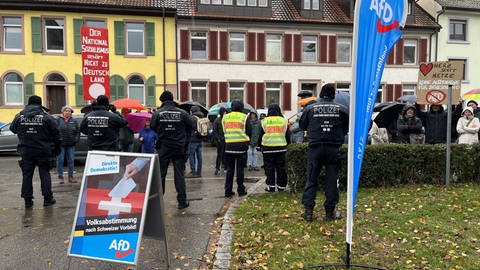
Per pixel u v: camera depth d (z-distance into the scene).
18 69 23.00
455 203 6.69
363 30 4.20
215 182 10.01
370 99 4.26
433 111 9.27
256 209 6.68
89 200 4.11
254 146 12.15
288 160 7.84
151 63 24.58
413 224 5.64
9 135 15.77
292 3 28.02
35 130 7.26
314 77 27.02
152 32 24.48
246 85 26.14
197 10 25.39
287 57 26.62
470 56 29.17
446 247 4.79
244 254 4.71
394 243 4.97
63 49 23.61
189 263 4.57
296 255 4.62
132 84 24.53
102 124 7.51
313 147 5.81
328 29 27.08
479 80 29.38
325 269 4.27
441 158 8.16
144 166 4.06
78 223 4.09
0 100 22.81
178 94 25.08
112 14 23.89
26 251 5.02
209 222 6.21
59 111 23.78
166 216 6.57
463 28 29.30
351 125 4.31
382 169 7.98
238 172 8.02
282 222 5.89
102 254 3.99
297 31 26.67
